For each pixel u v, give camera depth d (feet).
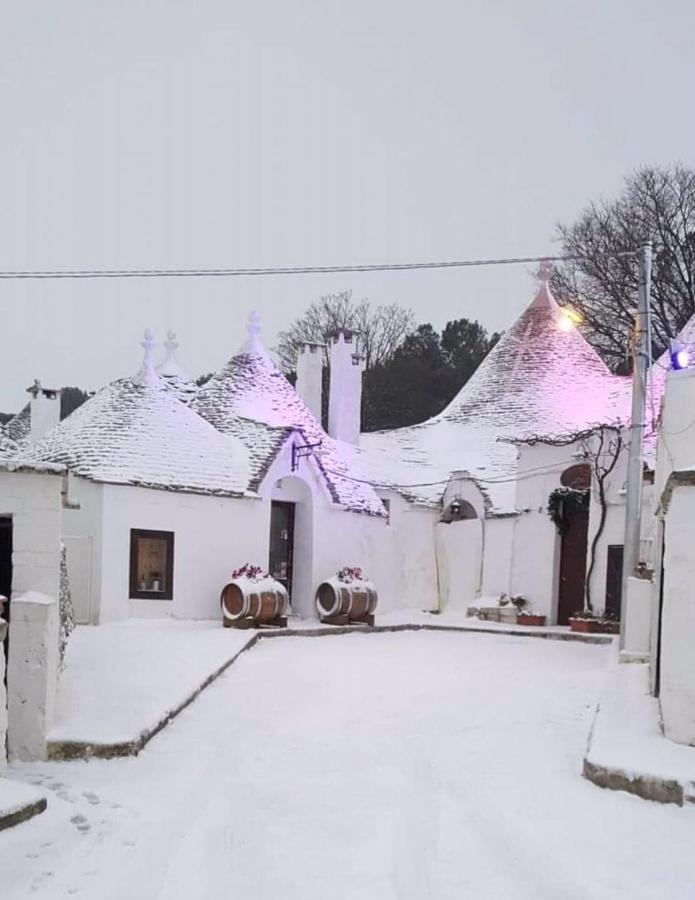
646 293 52.19
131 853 19.80
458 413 93.40
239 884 18.13
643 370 51.78
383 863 19.24
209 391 80.33
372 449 89.15
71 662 40.42
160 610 62.18
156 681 37.50
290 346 168.45
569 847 20.26
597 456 66.90
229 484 66.39
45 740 27.14
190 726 32.24
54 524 28.22
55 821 21.61
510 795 24.16
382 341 165.48
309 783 25.43
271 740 30.50
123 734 28.09
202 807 23.06
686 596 26.68
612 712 30.99
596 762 24.95
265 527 68.08
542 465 71.97
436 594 80.43
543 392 89.20
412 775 26.32
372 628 66.13
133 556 61.46
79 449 63.31
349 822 22.00
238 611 60.29
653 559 47.01
